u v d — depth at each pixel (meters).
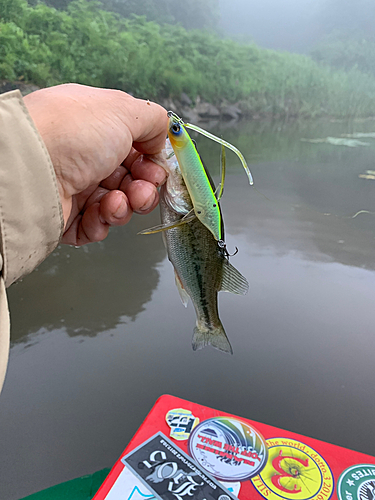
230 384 0.56
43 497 0.41
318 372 0.58
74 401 0.52
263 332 0.66
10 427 0.49
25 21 2.71
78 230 0.40
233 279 0.36
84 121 0.28
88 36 3.15
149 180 0.35
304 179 1.68
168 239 0.36
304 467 0.37
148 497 0.35
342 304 0.75
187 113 4.23
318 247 1.00
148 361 0.59
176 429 0.41
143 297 0.76
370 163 2.04
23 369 0.57
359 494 0.35
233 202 1.34
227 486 0.36
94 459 0.45
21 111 0.24
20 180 0.24
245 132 3.48
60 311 0.70
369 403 0.53
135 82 3.66
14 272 0.25
